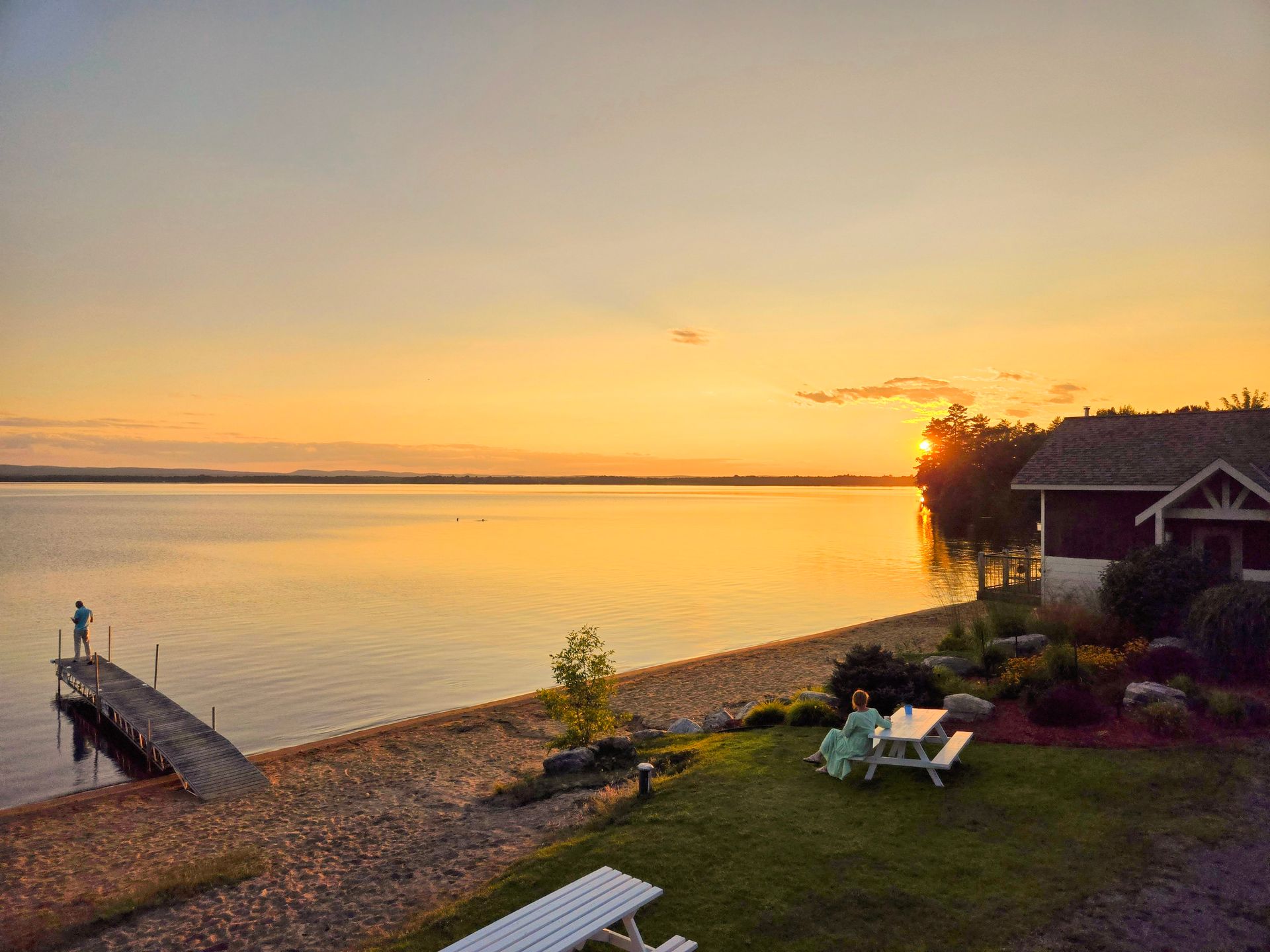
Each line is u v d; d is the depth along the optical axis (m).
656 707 19.45
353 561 66.56
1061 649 14.27
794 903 7.42
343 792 13.95
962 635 20.83
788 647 26.31
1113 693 12.75
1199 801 8.93
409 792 13.71
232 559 68.31
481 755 16.17
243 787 14.52
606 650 29.66
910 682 13.33
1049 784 9.66
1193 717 11.55
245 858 10.59
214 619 38.12
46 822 12.95
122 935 8.41
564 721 15.55
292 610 40.56
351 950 7.83
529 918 6.02
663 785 11.11
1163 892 7.18
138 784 15.05
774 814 9.41
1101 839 8.23
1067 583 23.55
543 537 94.38
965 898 7.31
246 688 24.78
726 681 21.97
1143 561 18.09
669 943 6.61
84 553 75.00
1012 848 8.19
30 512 173.75
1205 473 19.20
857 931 6.91
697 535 98.00
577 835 9.77
